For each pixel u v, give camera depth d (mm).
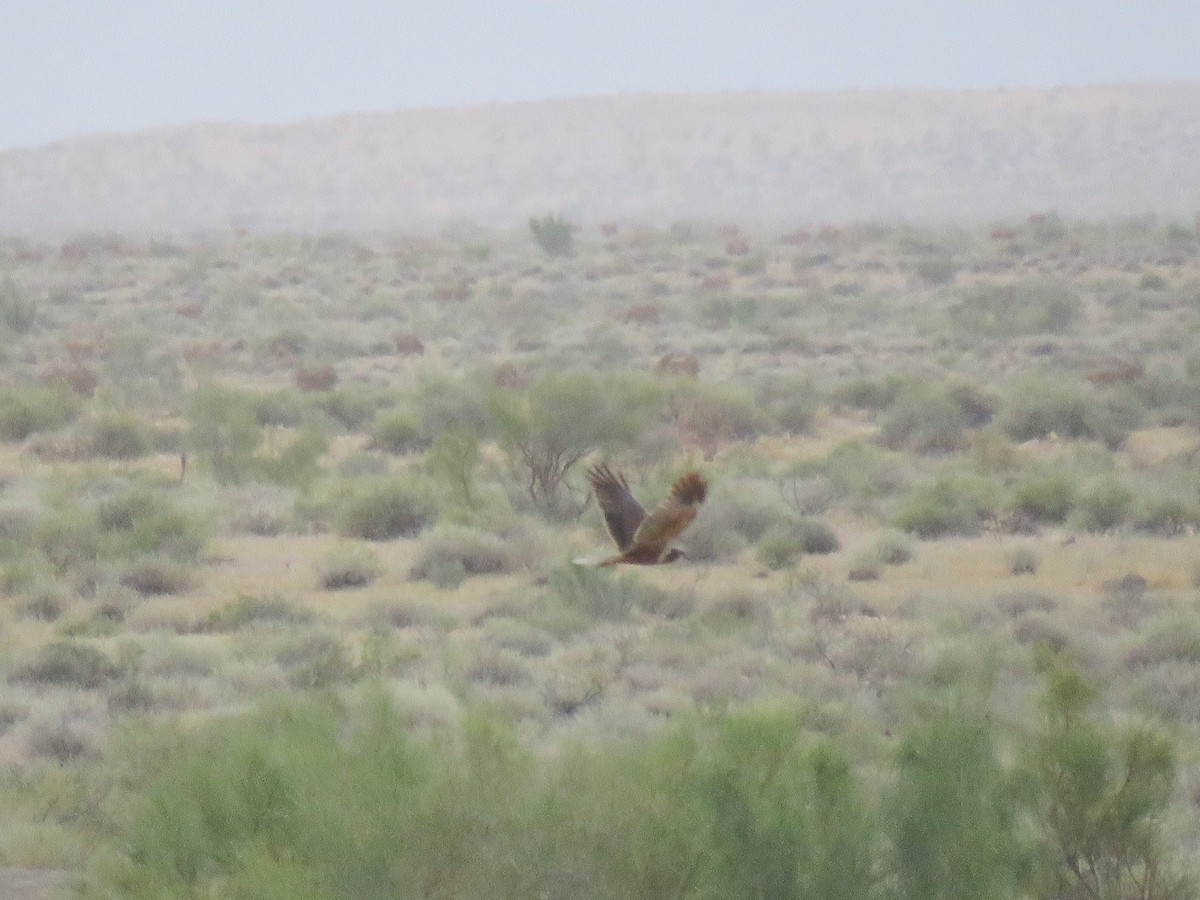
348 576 59938
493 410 71625
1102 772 24953
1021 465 81875
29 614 54750
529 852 19922
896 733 37469
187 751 29297
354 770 21344
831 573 60156
